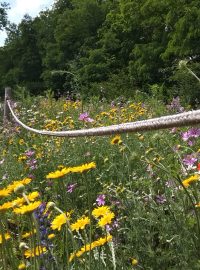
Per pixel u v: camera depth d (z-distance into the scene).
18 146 7.67
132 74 32.75
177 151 3.91
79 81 13.58
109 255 2.77
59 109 12.66
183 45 26.69
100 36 43.78
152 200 3.35
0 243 2.66
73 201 4.32
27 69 61.41
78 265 2.69
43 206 3.79
